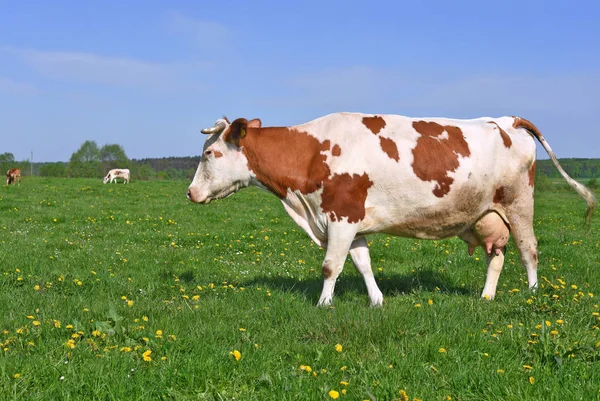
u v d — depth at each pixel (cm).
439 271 963
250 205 2402
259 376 430
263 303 685
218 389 414
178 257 1076
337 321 555
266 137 719
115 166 10225
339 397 393
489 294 754
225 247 1237
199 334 526
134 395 399
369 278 725
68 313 592
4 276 813
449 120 724
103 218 1784
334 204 684
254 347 490
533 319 588
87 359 453
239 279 891
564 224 1906
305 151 706
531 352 482
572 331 524
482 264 1038
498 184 714
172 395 402
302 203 718
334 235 687
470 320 591
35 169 10806
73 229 1516
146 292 755
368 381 419
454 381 422
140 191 3231
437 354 477
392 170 681
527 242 750
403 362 455
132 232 1466
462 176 690
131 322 559
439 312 611
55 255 1056
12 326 549
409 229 720
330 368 452
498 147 712
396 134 695
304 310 630
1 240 1266
